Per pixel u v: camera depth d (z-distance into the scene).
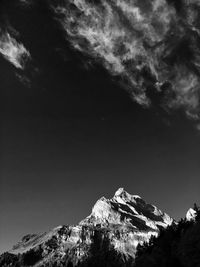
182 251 116.00
